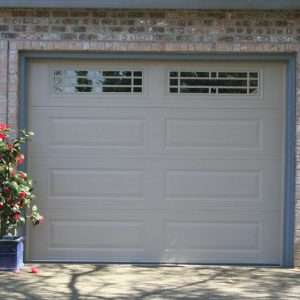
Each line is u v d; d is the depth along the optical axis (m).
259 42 7.01
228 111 7.19
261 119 7.19
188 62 7.18
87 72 7.18
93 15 7.02
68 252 7.19
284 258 7.12
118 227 7.19
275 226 7.21
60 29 7.01
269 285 6.23
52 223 7.18
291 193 7.07
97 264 7.14
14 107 6.99
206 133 7.20
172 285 6.20
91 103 7.18
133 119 7.19
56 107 7.18
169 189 7.19
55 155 7.18
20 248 6.84
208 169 7.20
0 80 6.98
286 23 7.02
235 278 6.54
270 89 7.18
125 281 6.34
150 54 7.09
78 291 5.91
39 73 7.17
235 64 7.18
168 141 7.19
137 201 7.19
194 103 7.19
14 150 6.64
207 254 7.21
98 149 7.19
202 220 7.20
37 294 5.79
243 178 7.21
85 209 7.18
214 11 7.00
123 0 6.84
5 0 6.83
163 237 7.19
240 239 7.21
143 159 7.19
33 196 6.78
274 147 7.20
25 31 7.00
